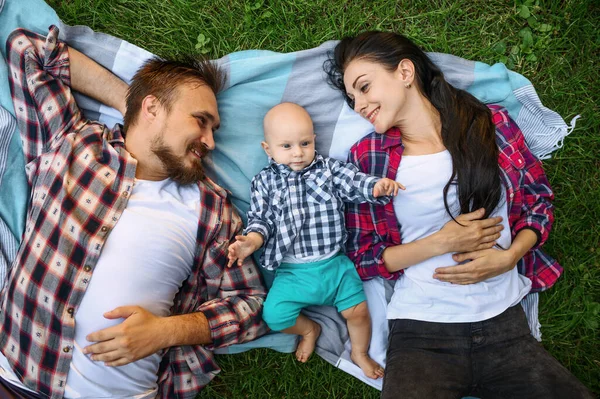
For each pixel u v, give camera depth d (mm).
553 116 1989
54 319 1622
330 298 1888
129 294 1653
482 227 1738
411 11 2059
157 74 1735
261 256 1852
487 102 2002
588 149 2078
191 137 1717
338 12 2045
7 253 1899
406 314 1792
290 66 1971
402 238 1869
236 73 1944
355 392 2068
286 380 2061
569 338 2066
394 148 1817
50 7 1930
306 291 1839
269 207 1850
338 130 1987
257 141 1975
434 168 1766
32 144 1818
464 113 1774
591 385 2041
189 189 1828
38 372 1646
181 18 2031
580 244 2080
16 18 1902
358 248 1921
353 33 2045
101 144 1754
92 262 1627
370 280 2010
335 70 1924
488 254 1741
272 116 1783
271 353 2064
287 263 1880
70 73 1842
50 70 1821
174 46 2041
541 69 2080
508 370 1720
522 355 1722
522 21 2080
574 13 2059
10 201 1909
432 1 2057
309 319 1979
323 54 1965
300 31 2049
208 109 1757
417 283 1806
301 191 1823
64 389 1646
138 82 1756
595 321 2041
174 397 1878
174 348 1865
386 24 2055
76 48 1928
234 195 2004
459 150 1742
